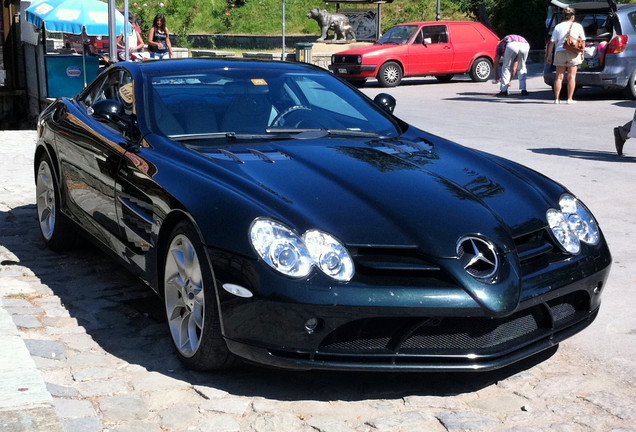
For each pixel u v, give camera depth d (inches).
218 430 138.3
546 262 160.2
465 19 1300.4
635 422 143.3
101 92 227.6
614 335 183.3
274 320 142.3
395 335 146.9
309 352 143.0
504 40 709.9
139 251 180.9
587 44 649.0
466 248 149.6
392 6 1395.2
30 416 132.4
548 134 474.6
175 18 1425.9
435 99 695.7
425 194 161.2
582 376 161.9
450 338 149.6
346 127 201.6
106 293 207.3
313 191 158.4
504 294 146.0
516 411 147.0
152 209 171.5
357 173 167.6
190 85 203.9
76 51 685.3
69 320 187.9
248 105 199.9
